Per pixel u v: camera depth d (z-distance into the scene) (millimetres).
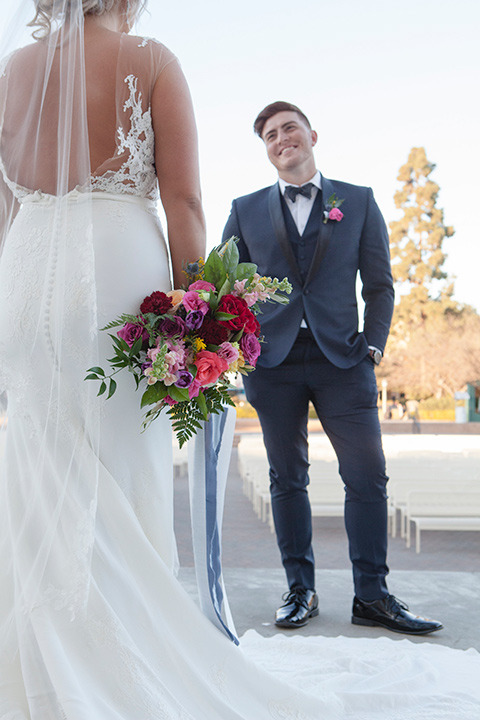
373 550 3227
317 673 2459
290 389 3328
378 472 3240
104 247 1854
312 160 3400
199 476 2039
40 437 1755
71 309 1768
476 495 6180
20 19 1878
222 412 2062
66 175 1796
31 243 1837
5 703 1557
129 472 1882
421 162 39469
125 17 2064
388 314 3367
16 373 1806
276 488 3408
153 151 1948
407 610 3205
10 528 1746
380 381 38594
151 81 1907
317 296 3287
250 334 1846
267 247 3379
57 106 1839
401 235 39531
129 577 1770
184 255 1964
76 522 1670
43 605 1623
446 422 30203
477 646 2955
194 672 1781
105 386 1714
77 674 1582
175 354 1705
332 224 3324
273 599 3723
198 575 2029
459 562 5574
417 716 2086
